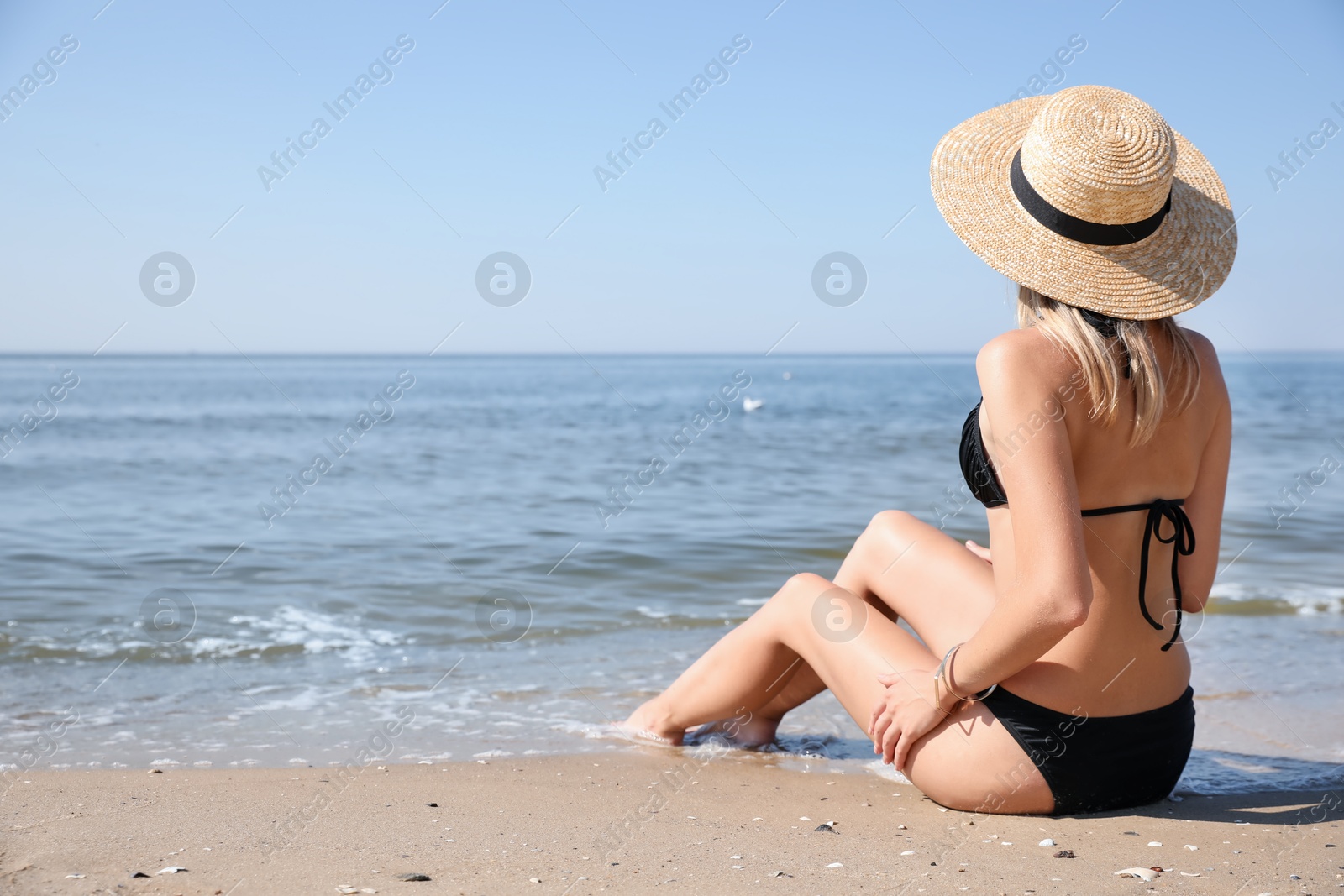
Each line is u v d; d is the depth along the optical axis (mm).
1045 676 2098
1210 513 2197
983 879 1857
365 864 1970
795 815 2357
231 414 26547
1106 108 1979
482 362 153875
